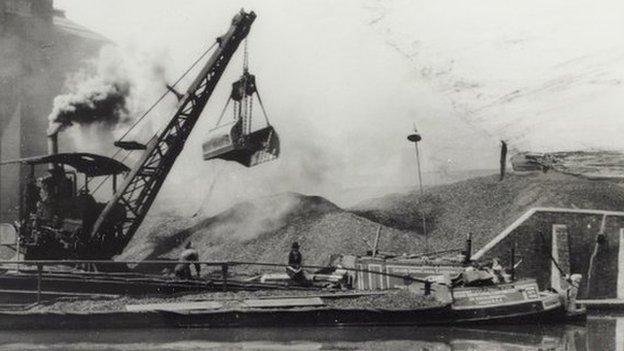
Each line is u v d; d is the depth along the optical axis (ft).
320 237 74.95
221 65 72.59
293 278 50.19
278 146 67.05
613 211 74.02
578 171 95.09
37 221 61.26
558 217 67.36
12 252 69.97
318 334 40.52
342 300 45.32
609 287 67.31
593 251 67.72
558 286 64.95
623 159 96.58
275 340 38.19
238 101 70.54
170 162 71.67
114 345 36.01
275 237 77.41
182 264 50.98
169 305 43.16
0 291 48.75
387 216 85.81
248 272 68.85
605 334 42.57
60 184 62.80
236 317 42.80
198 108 72.54
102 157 64.59
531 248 66.28
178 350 34.32
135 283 49.39
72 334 40.04
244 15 71.36
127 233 69.00
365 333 41.19
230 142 66.49
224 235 81.35
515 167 102.01
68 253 62.59
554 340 39.47
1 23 95.50
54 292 49.26
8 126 94.99
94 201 66.33
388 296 46.03
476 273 46.70
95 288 50.24
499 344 37.50
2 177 93.97
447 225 82.12
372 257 53.57
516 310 45.24
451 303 44.57
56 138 77.77
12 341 37.35
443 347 35.91
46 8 100.17
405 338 39.52
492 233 76.69
